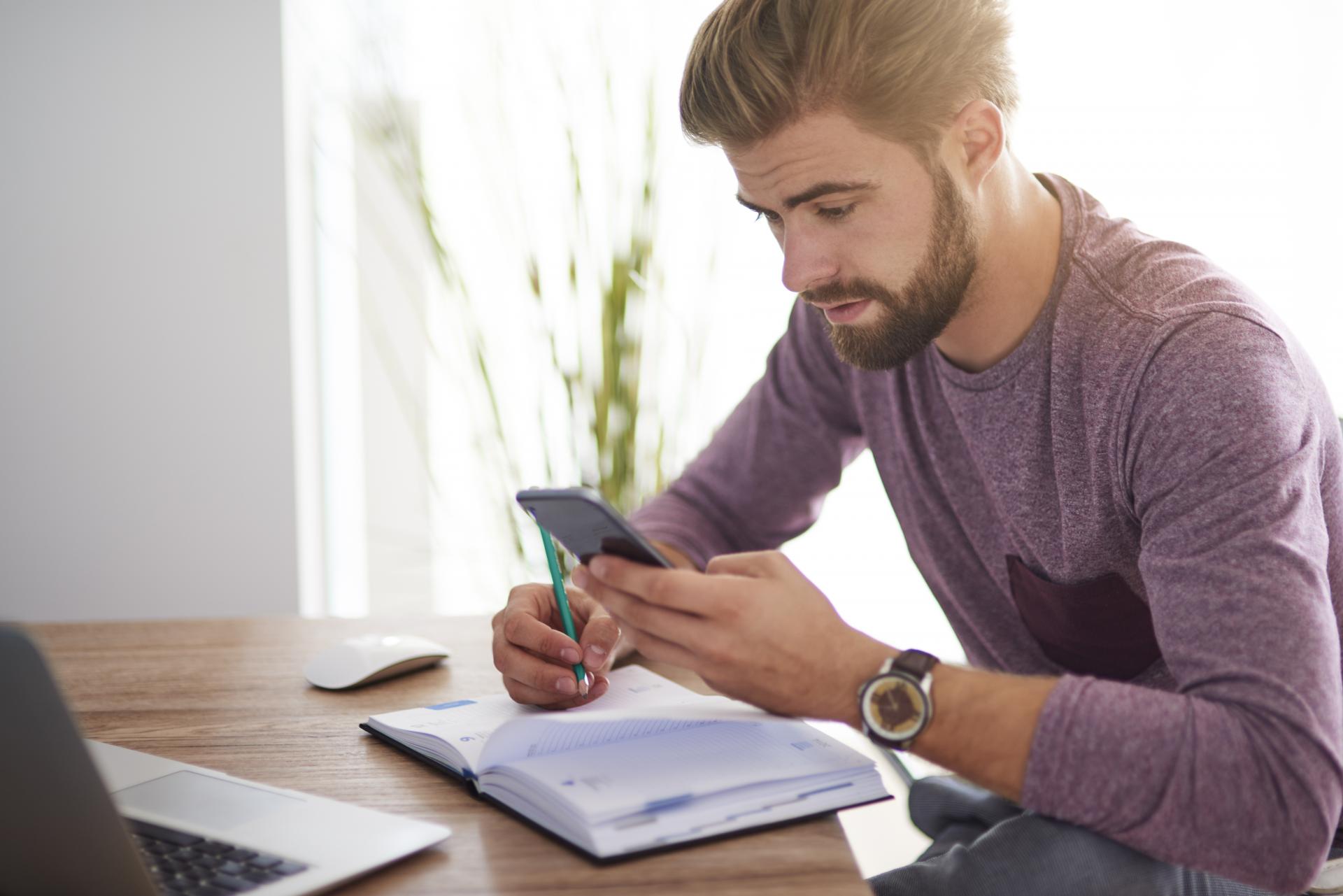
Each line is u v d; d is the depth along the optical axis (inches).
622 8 88.0
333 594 104.3
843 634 28.6
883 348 37.9
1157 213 96.3
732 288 95.7
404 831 25.8
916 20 33.8
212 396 96.5
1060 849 27.9
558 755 28.9
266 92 94.6
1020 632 45.3
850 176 34.6
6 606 96.3
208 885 23.1
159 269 95.3
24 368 95.1
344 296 101.4
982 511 44.2
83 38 93.0
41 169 93.7
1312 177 94.8
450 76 95.7
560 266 91.8
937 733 27.3
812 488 52.8
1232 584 28.4
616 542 28.1
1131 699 27.2
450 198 96.8
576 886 23.7
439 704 35.9
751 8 34.9
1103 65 95.7
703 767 27.8
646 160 79.5
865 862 73.5
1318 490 31.3
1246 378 31.6
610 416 78.6
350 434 102.8
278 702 38.3
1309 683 26.7
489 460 93.0
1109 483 36.9
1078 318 38.0
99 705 38.2
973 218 37.0
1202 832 26.0
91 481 96.4
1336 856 33.4
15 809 20.1
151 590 97.4
